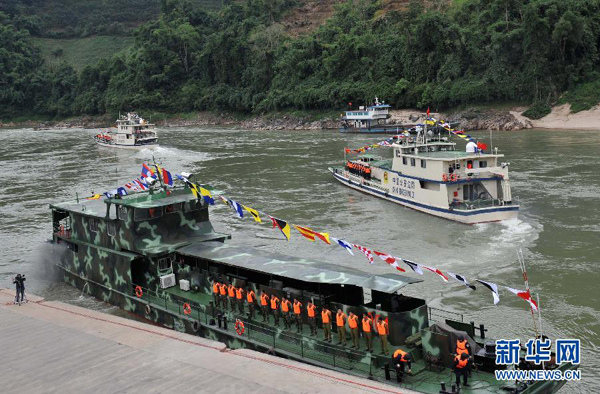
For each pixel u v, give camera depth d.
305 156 74.75
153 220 24.00
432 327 16.12
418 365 15.87
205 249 22.38
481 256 30.73
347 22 158.00
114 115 175.75
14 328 20.42
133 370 15.55
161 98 172.50
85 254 26.64
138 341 18.31
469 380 14.82
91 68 196.00
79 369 15.87
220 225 39.66
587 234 33.59
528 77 101.62
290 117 133.88
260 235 36.50
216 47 164.38
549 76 100.06
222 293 20.31
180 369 15.46
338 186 53.47
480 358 15.32
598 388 17.14
